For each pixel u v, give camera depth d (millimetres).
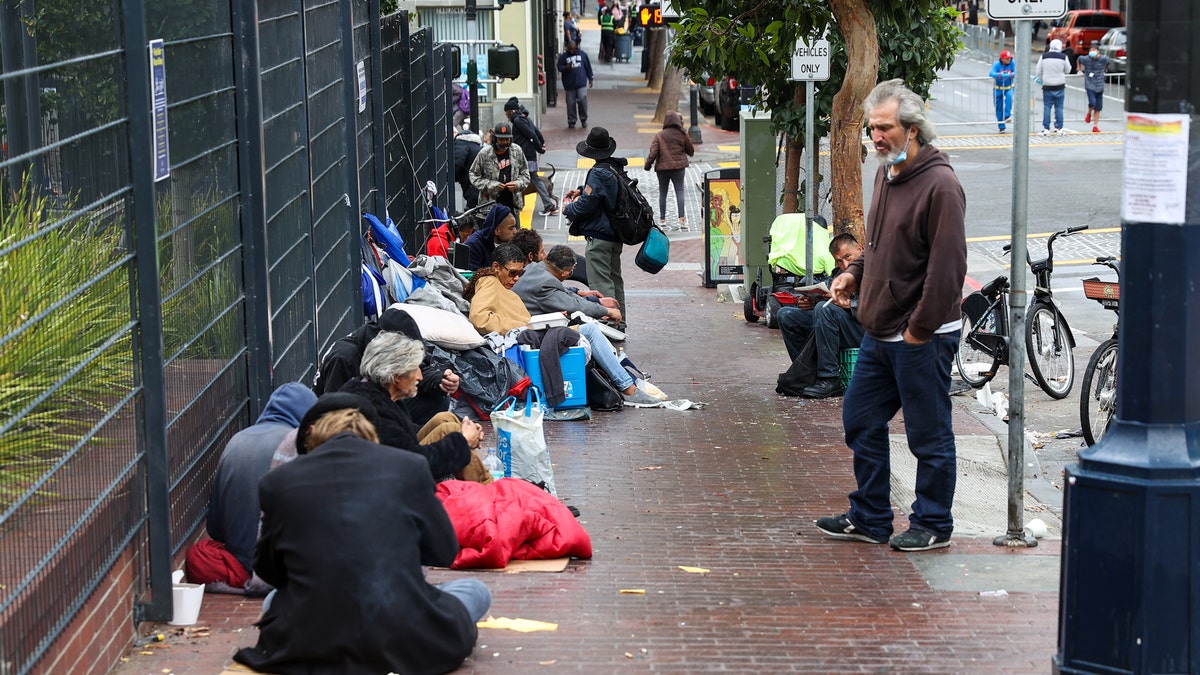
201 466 6281
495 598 6055
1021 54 6707
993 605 5980
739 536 7137
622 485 8242
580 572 6484
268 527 4996
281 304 7770
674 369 12305
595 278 13094
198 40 6344
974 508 7855
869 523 6988
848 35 11914
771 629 5660
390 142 13383
